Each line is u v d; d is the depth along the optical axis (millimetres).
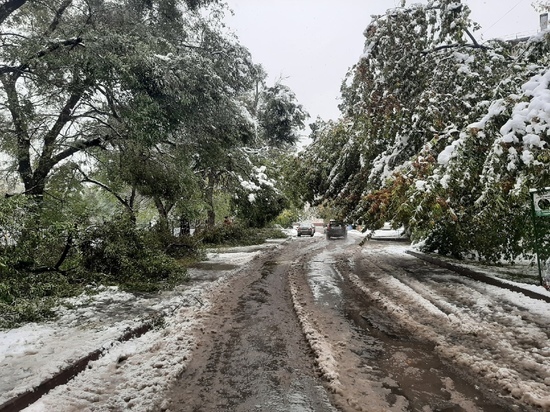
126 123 11539
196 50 14305
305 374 4211
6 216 6203
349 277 10523
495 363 4258
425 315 6289
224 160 16766
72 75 11344
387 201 8711
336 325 5949
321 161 13930
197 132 13867
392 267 12000
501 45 10359
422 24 9953
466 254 12242
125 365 4562
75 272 8539
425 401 3533
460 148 7457
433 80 10219
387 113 10000
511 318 5707
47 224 7855
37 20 12203
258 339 5434
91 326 5750
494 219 7930
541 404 3363
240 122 15289
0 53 10523
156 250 10258
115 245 8891
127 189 16734
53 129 12469
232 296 8359
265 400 3637
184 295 8055
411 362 4449
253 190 22422
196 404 3607
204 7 14492
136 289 8523
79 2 11945
